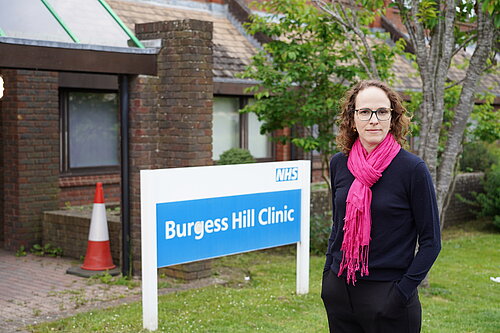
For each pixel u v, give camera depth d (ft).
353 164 10.77
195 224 19.93
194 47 24.63
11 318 20.26
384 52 31.04
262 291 23.54
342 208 11.01
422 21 23.94
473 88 23.94
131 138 25.41
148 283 18.65
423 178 10.36
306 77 30.89
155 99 25.57
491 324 19.77
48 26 22.99
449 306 22.06
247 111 31.83
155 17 40.83
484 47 23.49
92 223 26.94
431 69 23.71
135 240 25.61
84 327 19.01
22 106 30.68
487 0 20.72
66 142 35.83
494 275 27.48
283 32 31.37
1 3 22.59
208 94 25.13
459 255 32.30
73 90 36.01
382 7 29.63
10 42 21.22
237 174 21.12
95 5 25.91
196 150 24.86
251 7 45.98
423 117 23.90
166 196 19.04
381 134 10.59
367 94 10.65
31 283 25.08
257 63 31.53
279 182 22.50
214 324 19.39
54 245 30.86
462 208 42.78
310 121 31.09
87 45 23.08
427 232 10.42
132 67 24.71
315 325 19.38
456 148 24.23
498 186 41.09
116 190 37.76
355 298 10.77
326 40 29.07
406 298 10.32
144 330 18.70
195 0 44.93
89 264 26.81
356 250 10.54
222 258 30.27
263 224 22.04
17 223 31.07
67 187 35.24
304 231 23.32
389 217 10.48
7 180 31.42
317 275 26.73
